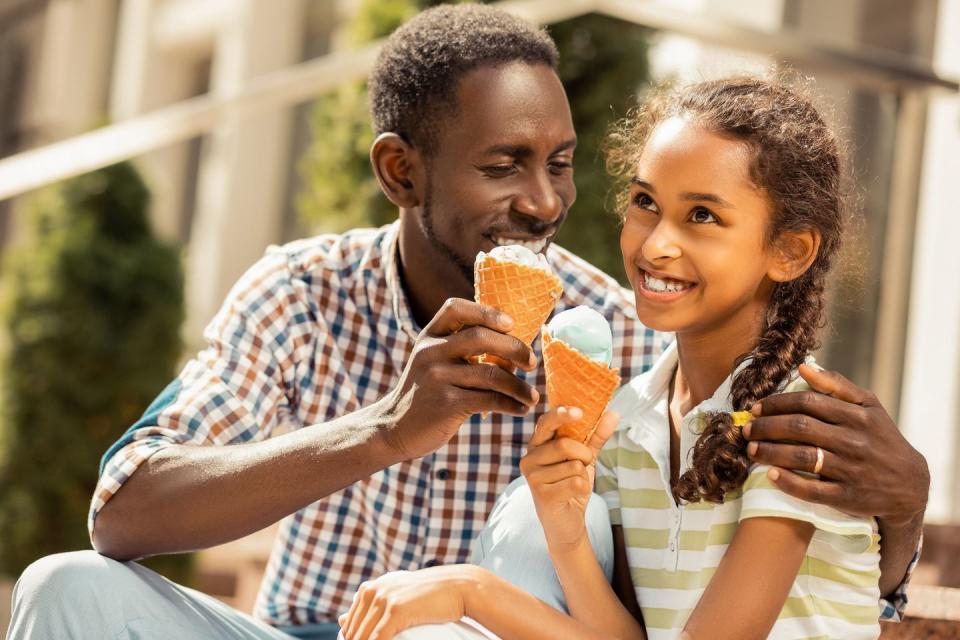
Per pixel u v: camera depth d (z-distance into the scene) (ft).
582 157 20.12
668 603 6.66
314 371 8.59
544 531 6.30
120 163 22.93
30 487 21.52
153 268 22.59
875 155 17.16
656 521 6.94
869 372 16.99
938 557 10.59
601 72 20.34
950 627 7.78
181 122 11.89
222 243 28.86
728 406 6.68
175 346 22.93
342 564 8.63
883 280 16.90
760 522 6.16
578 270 8.82
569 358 5.83
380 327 8.60
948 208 16.05
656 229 6.48
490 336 6.06
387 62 8.41
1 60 31.35
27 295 21.97
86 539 21.77
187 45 30.96
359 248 8.76
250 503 6.86
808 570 6.45
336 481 6.71
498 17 8.30
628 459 7.20
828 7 18.40
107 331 22.13
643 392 7.27
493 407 6.17
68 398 21.80
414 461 8.42
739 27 12.76
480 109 7.87
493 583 6.02
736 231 6.39
